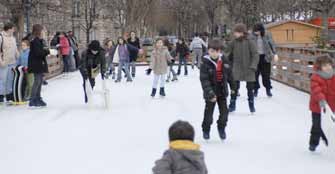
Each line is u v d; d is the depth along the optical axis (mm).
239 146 9859
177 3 70562
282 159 8930
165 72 17234
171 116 13250
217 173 8047
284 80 21094
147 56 37750
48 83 22188
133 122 12414
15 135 11016
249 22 40656
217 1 54250
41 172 8211
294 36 41188
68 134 11039
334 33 37438
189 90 19219
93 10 49312
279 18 57250
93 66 14984
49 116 13328
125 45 22906
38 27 14594
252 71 13320
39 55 14672
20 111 14180
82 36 56812
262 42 16391
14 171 8297
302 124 12023
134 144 10047
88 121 12570
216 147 9766
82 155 9242
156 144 10039
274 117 12953
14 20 29141
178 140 4945
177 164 4848
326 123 9008
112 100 16484
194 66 30859
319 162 8742
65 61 27219
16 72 15336
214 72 9914
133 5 53375
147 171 8172
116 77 25125
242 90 18688
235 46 13344
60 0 40062
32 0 29891
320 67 8930
